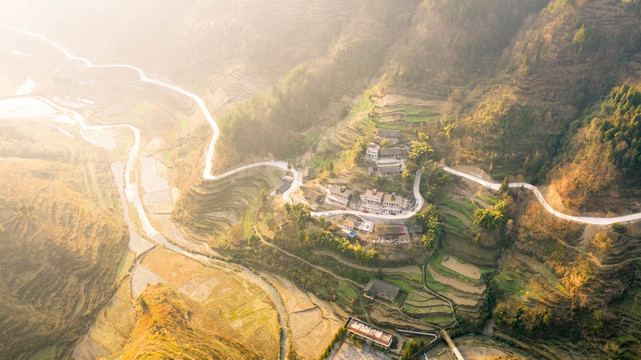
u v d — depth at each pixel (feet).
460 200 449.89
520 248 406.21
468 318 372.79
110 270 442.91
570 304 359.87
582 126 449.89
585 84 467.93
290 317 391.04
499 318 369.30
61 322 382.83
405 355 333.01
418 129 503.20
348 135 526.98
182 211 524.93
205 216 509.76
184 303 385.50
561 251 383.86
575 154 430.61
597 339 342.85
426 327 369.50
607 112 437.99
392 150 471.62
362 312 386.32
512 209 426.92
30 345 361.10
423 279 402.31
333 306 398.21
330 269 422.00
